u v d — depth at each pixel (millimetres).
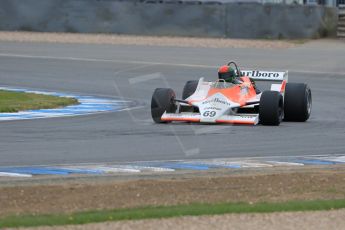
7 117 64750
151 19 142875
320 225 29375
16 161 44188
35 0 144500
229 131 56281
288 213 31219
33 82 93125
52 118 64562
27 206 32750
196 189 36250
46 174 40094
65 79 96250
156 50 123438
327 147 50062
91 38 137375
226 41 136125
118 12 143750
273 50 124625
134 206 32562
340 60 114125
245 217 30453
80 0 143750
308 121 63344
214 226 29031
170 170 41344
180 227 28875
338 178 39125
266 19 139625
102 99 80375
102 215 30438
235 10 140250
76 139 52688
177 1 149875
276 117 58500
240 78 61125
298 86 62625
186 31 142375
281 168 42188
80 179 38719
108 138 53156
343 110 71938
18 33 142250
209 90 59438
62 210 32000
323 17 143500
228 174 40375
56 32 144500
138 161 44344
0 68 104438
